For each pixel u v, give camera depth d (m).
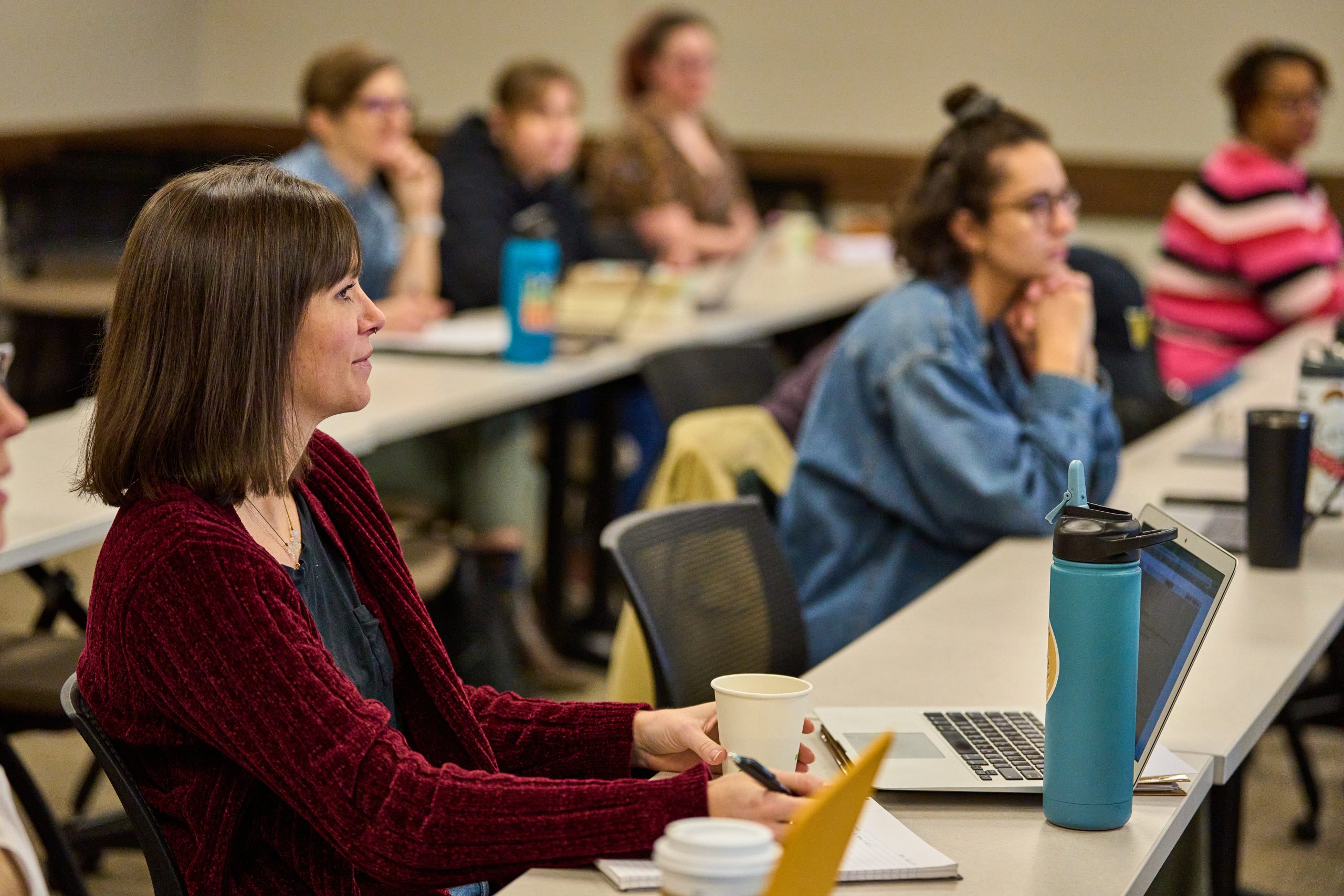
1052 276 2.86
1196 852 2.02
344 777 1.32
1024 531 2.69
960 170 2.83
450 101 8.53
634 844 1.32
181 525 1.36
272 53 8.52
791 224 6.74
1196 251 5.38
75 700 1.39
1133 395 4.10
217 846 1.40
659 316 4.79
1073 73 7.98
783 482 3.03
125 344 1.40
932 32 8.17
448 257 5.34
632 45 6.22
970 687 1.90
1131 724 1.45
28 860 1.28
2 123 6.64
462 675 3.73
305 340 1.45
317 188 1.47
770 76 8.44
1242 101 5.37
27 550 2.36
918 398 2.71
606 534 2.16
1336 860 3.33
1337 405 2.72
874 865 1.34
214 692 1.33
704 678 2.24
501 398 3.65
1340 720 3.36
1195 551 1.56
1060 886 1.33
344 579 1.65
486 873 1.34
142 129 7.84
